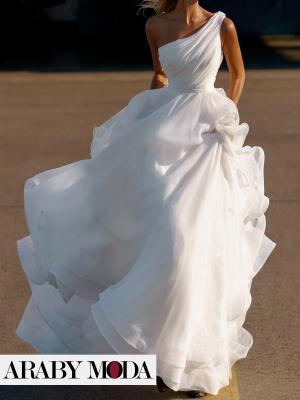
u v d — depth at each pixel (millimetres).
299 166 17875
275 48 40406
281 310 10469
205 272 7879
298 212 14633
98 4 45469
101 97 27656
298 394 8359
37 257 8852
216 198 8023
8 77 32781
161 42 8617
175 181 7984
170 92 8602
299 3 44750
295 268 11969
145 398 8289
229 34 8469
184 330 7668
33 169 17922
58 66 35562
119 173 8234
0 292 11180
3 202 15453
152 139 8172
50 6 42906
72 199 8711
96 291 8422
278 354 9258
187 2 8500
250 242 8680
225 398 8281
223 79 30328
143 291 7691
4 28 41812
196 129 8227
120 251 8234
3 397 8422
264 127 22188
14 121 23672
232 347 8570
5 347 9469
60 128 22484
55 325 8695
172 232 7660
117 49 41031
